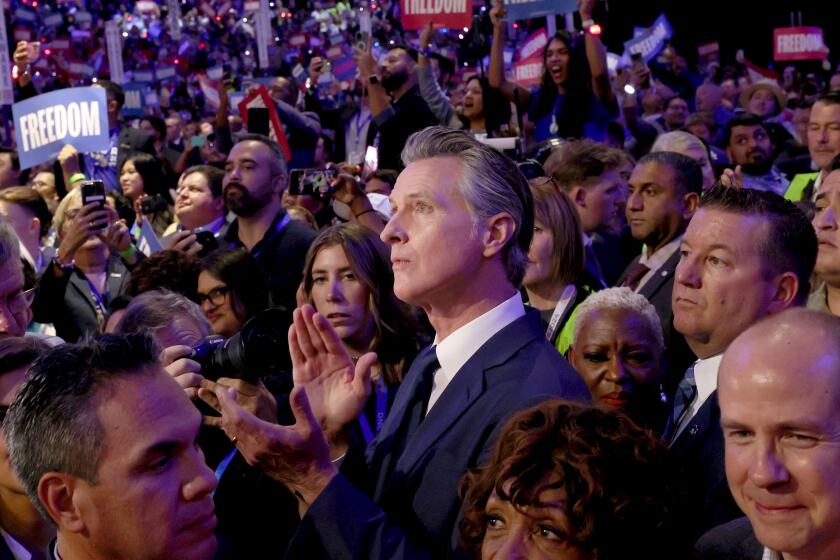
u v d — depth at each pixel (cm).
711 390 250
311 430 200
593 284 420
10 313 280
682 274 254
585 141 483
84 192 430
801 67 1695
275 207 511
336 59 1005
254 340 227
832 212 306
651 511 168
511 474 170
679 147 516
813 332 158
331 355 225
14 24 1625
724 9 1808
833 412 154
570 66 639
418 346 343
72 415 173
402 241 222
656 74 1285
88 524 175
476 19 769
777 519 157
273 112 668
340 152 863
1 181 657
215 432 260
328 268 338
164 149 949
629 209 424
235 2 2002
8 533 215
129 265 465
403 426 230
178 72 1820
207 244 454
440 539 206
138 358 180
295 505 256
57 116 531
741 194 253
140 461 173
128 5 1969
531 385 211
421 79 660
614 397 286
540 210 362
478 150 223
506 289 226
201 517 179
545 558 168
